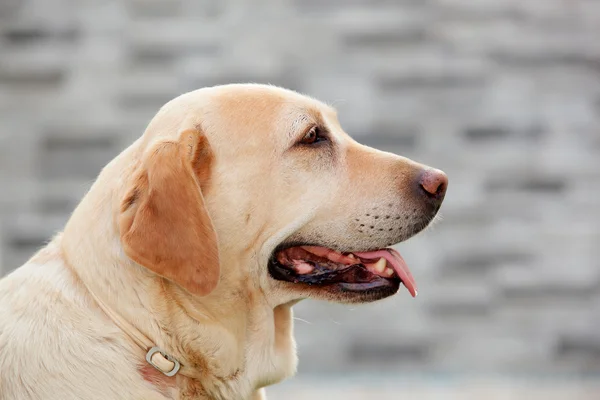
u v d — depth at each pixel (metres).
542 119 9.91
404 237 4.27
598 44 9.94
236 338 4.07
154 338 3.82
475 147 9.89
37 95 9.80
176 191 3.79
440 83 9.95
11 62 9.80
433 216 4.33
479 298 9.60
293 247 4.25
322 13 9.95
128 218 3.79
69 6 9.87
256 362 4.16
